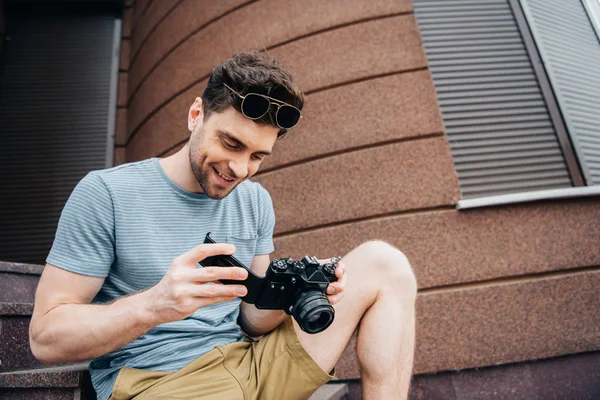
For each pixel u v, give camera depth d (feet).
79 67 13.99
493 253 7.84
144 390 3.29
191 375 3.38
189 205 3.88
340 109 9.05
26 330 5.34
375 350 3.56
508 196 8.01
